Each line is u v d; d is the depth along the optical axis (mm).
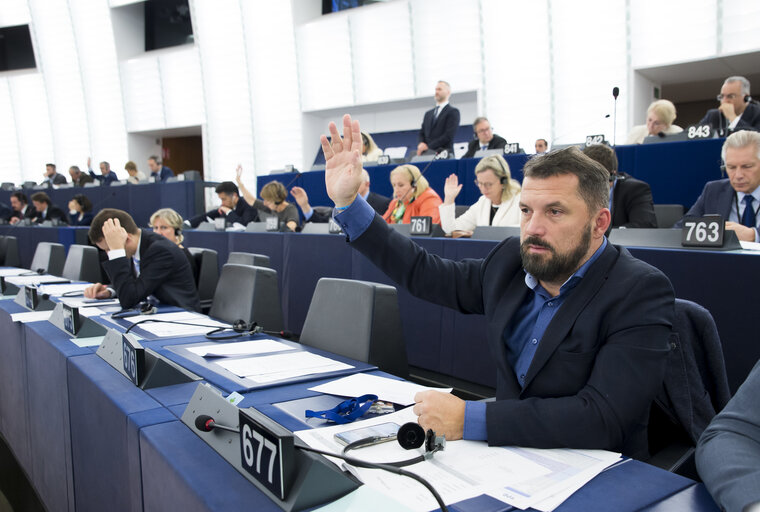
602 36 6555
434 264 1199
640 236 2002
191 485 700
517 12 7051
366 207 1174
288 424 918
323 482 659
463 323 2309
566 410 833
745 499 587
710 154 3680
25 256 6133
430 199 3607
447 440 858
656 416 1097
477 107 8008
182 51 9977
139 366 1108
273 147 9508
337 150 1174
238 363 1299
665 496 686
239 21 9273
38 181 11898
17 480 1863
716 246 1770
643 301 896
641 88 6668
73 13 10625
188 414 912
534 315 1035
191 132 10930
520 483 713
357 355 1527
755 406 706
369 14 8188
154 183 7094
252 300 1984
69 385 1297
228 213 5867
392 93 8258
